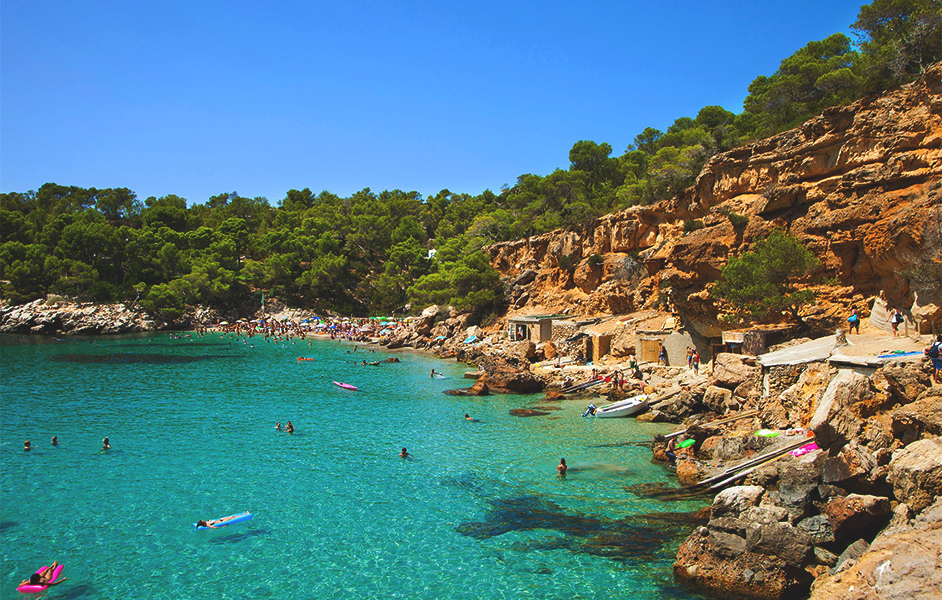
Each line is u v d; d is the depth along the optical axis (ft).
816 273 127.24
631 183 293.84
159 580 59.93
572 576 58.95
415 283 400.88
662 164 248.52
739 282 128.36
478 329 286.66
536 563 61.98
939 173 110.83
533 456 100.94
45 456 103.04
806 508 58.65
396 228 522.47
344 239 515.09
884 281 115.85
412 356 267.59
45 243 401.29
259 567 62.44
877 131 123.54
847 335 104.37
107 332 359.87
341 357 262.06
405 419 131.95
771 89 205.77
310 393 167.73
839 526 54.70
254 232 554.87
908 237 103.24
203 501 81.51
